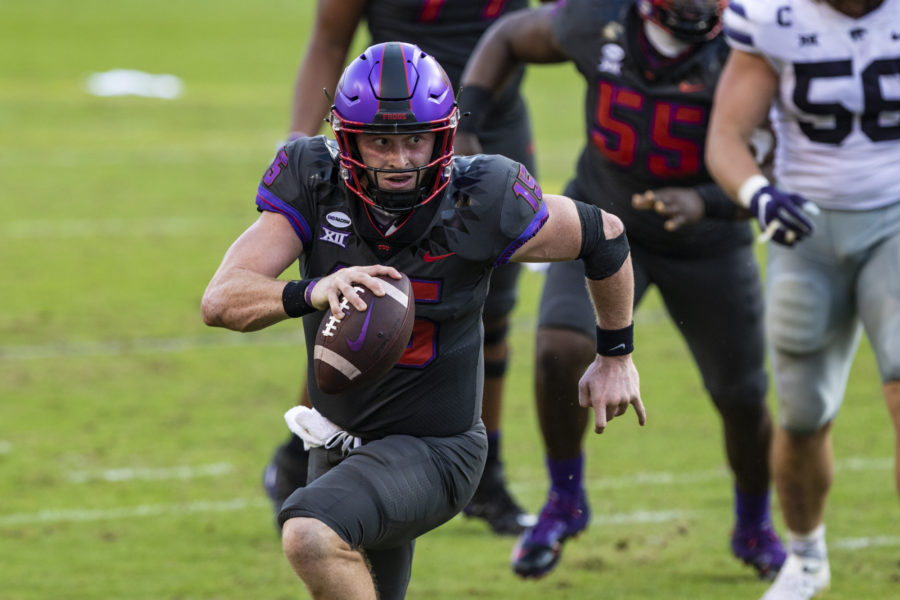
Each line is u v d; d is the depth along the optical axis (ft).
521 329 112.57
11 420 84.12
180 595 56.95
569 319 58.23
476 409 41.78
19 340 103.91
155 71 285.43
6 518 66.85
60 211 155.02
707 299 60.75
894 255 51.52
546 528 59.26
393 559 41.75
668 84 59.11
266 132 216.33
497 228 39.01
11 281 122.72
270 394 92.02
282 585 58.44
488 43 64.69
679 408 89.81
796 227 49.78
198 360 100.73
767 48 51.93
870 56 51.08
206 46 335.47
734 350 60.75
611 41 59.93
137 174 179.42
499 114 72.38
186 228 147.95
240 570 60.29
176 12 416.46
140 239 142.00
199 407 88.33
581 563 62.54
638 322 117.80
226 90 262.88
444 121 37.63
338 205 39.09
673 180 60.08
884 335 51.08
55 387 92.07
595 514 69.56
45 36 336.49
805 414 54.08
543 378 58.23
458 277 39.32
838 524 67.77
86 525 66.23
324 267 39.65
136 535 65.00
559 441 58.85
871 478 75.15
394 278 37.35
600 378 42.80
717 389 61.26
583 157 63.52
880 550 63.82
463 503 41.57
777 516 71.56
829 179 52.21
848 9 50.65
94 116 226.99
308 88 67.97
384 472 39.11
